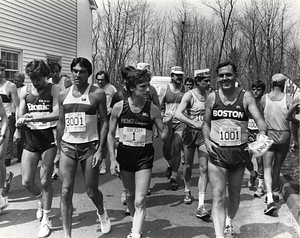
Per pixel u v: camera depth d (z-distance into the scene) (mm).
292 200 4941
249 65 17312
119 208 4914
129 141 3523
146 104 3562
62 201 3594
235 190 3574
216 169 3443
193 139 4715
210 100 3527
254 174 5887
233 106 3414
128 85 3520
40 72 4082
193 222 4426
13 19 11742
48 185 4047
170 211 4824
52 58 14555
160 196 5527
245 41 18328
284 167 7301
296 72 11211
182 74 6195
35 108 4227
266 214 4695
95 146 3697
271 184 4746
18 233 4078
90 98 3643
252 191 5844
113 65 21203
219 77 3369
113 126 3643
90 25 18141
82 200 5246
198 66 31141
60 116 3781
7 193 5613
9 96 6059
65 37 15422
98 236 3973
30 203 5145
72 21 15984
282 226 4309
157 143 11258
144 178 3480
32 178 4188
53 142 4113
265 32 16281
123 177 3623
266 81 15734
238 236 4008
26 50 12547
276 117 4797
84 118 3629
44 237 3949
